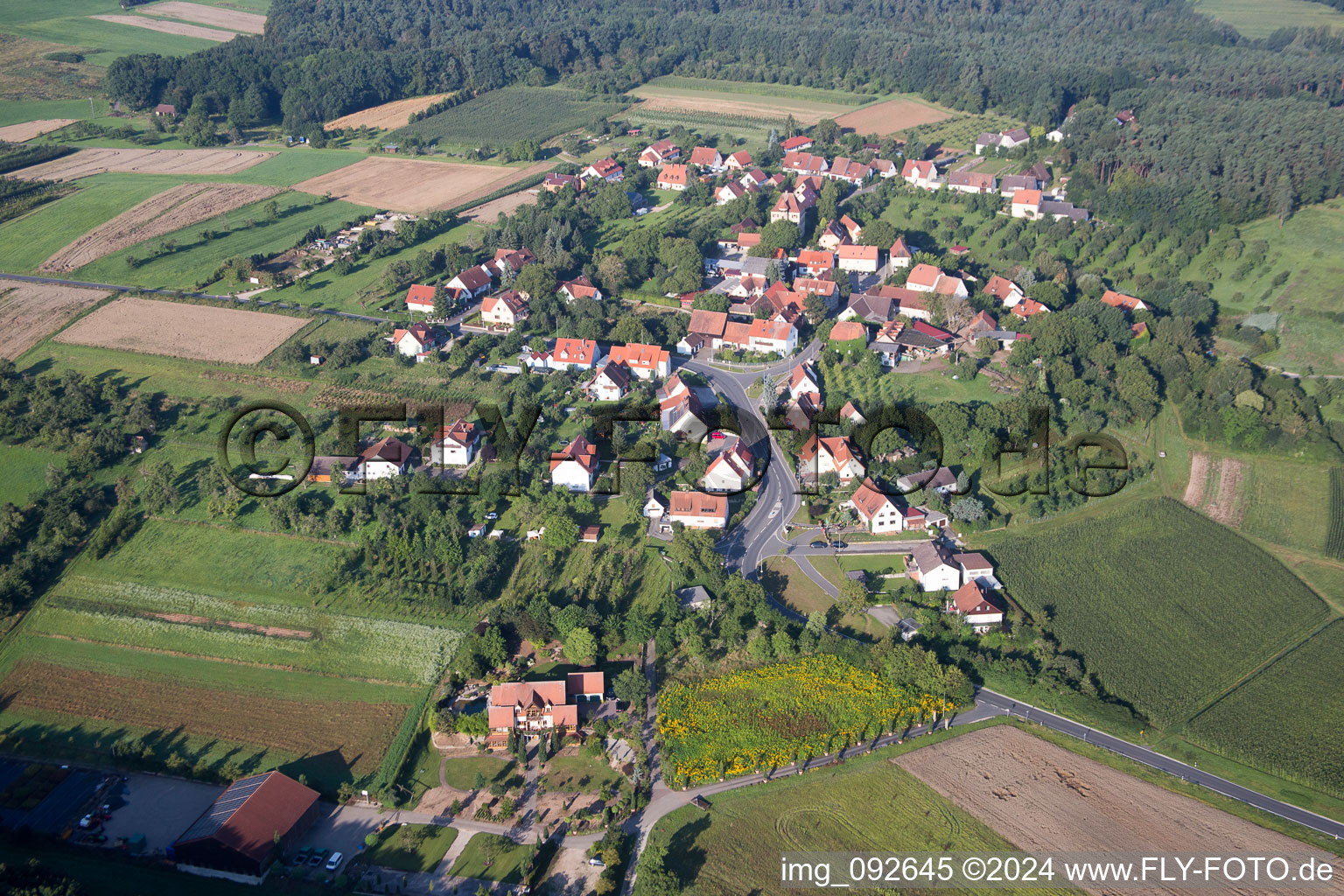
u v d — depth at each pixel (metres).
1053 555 173.38
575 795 128.00
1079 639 155.00
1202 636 156.50
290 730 138.50
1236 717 140.50
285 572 168.12
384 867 118.06
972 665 147.50
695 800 126.81
